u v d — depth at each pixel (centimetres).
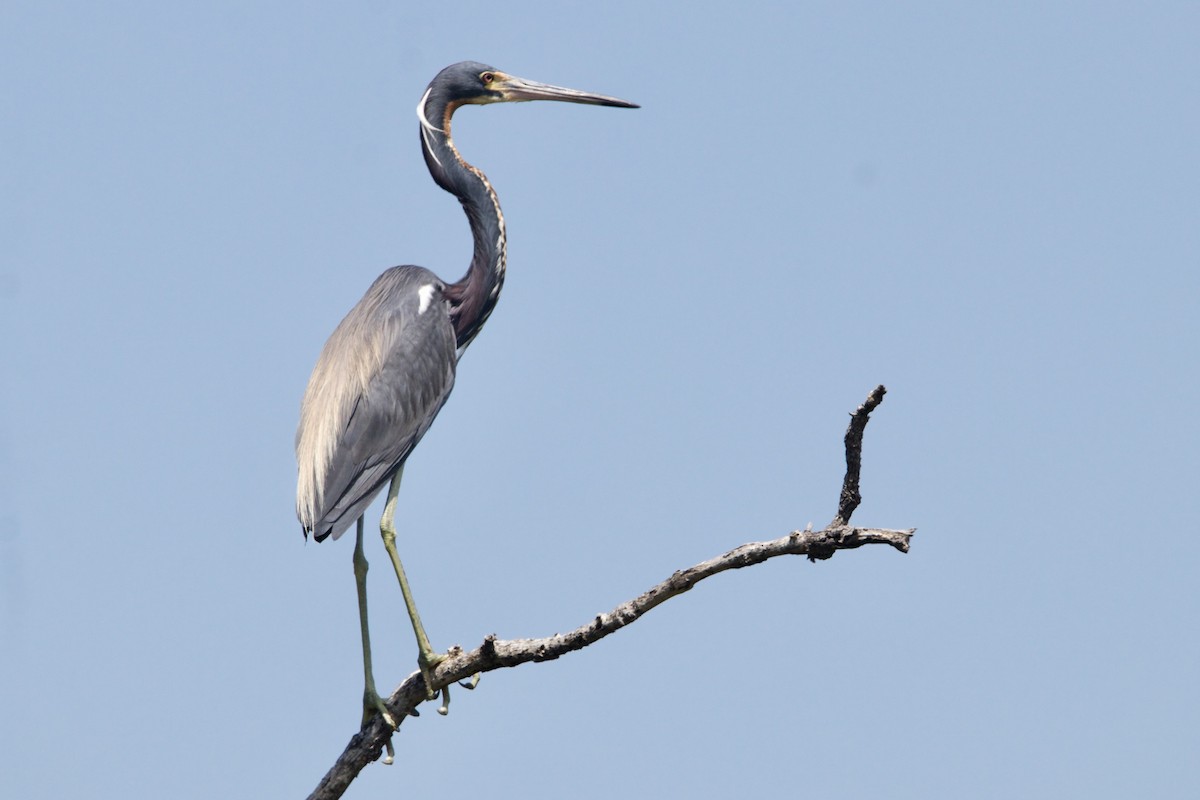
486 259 1325
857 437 791
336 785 1049
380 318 1217
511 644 995
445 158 1338
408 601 1073
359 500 1160
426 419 1208
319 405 1195
